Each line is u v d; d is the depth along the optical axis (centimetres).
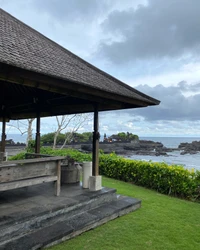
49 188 429
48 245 267
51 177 358
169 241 309
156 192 617
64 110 548
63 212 327
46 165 352
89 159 899
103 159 837
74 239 296
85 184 436
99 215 354
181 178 576
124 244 291
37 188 427
